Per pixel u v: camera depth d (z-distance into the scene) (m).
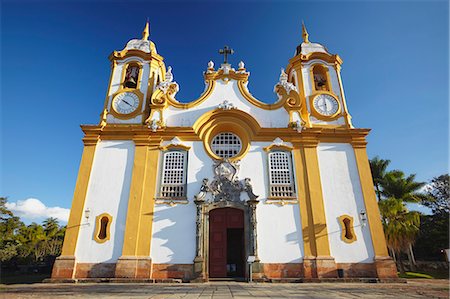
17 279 17.98
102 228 14.35
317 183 15.41
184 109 17.27
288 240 14.23
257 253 13.84
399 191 26.50
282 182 15.48
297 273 13.67
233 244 18.62
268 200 14.96
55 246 53.97
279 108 17.47
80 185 14.95
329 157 16.17
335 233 14.51
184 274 13.40
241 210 14.95
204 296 8.00
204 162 15.76
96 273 13.41
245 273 14.07
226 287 10.88
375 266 13.84
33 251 45.66
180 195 15.02
